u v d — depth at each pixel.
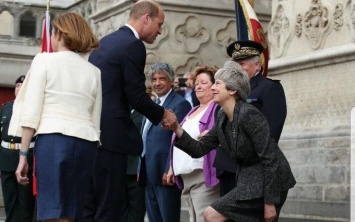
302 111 10.75
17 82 10.98
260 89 6.80
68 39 5.93
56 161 5.70
